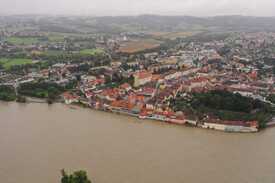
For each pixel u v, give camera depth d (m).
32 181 194.12
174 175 199.38
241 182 193.50
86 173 198.00
